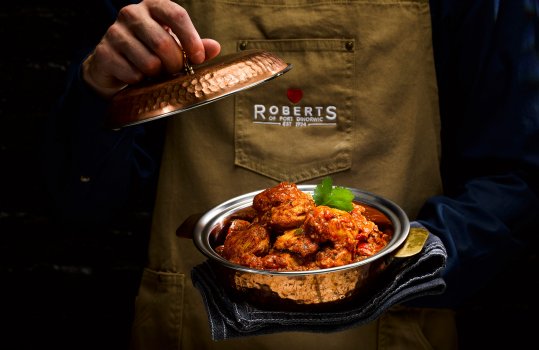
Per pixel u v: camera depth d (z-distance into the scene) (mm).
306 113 1575
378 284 1138
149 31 1095
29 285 2291
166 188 1646
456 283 1453
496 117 1534
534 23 1498
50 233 2258
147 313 1666
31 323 2312
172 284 1647
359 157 1573
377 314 1104
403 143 1577
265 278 1010
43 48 2174
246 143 1584
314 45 1556
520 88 1496
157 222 1659
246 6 1575
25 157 2215
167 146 1644
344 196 1183
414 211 1609
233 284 1058
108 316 2309
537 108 1489
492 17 1517
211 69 1027
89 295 2297
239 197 1308
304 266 1097
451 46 1613
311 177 1581
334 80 1560
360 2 1541
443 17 1588
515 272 2137
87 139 1441
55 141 1491
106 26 1653
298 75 1562
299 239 1105
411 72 1565
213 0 1579
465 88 1604
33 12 2150
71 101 1414
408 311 1572
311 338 1563
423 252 1167
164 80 1077
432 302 1469
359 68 1560
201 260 1644
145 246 2262
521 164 1512
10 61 2176
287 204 1163
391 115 1570
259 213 1212
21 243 2264
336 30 1550
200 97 995
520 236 1498
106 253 2273
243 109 1577
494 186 1488
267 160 1583
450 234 1399
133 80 1156
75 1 2133
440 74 1645
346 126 1572
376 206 1244
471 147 1585
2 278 2283
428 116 1590
